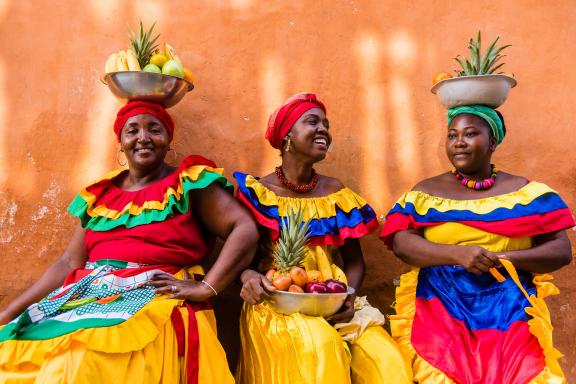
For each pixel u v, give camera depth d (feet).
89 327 11.76
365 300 14.23
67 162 15.93
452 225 13.79
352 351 13.20
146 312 12.23
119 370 11.67
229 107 16.10
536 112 15.87
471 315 13.15
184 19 16.22
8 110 16.02
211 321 13.38
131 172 14.28
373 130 16.02
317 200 14.47
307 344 12.50
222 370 12.68
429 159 15.92
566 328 15.44
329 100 16.08
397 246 13.92
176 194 13.53
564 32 15.97
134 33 16.16
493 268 13.09
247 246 13.43
